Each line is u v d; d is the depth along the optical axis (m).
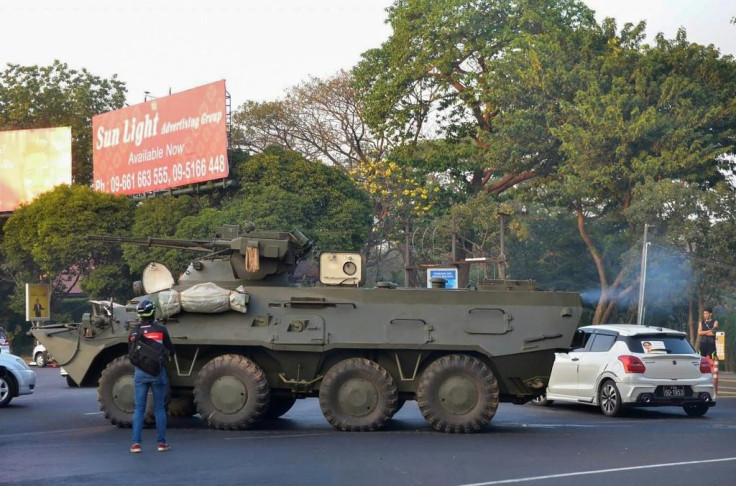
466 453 11.13
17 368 18.16
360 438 12.53
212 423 13.35
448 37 44.19
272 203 39.19
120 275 42.06
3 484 9.21
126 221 42.47
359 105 53.44
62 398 20.27
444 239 42.78
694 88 35.56
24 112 52.19
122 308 14.26
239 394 13.34
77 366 14.05
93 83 54.22
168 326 13.77
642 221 33.75
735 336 33.56
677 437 12.72
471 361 13.20
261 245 14.29
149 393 13.58
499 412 16.91
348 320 13.61
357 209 41.41
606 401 16.06
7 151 49.19
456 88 45.78
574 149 35.16
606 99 35.22
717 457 10.82
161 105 44.34
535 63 37.31
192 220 38.66
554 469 9.94
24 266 45.41
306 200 40.16
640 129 33.94
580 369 16.69
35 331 14.27
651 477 9.41
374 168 47.56
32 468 10.14
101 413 16.52
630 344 15.98
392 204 46.28
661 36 38.28
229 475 9.59
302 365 13.80
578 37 39.25
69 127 48.12
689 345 16.28
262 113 54.56
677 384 15.77
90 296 42.22
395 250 54.62
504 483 9.07
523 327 13.53
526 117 37.34
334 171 42.31
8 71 53.59
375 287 14.32
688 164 34.22
